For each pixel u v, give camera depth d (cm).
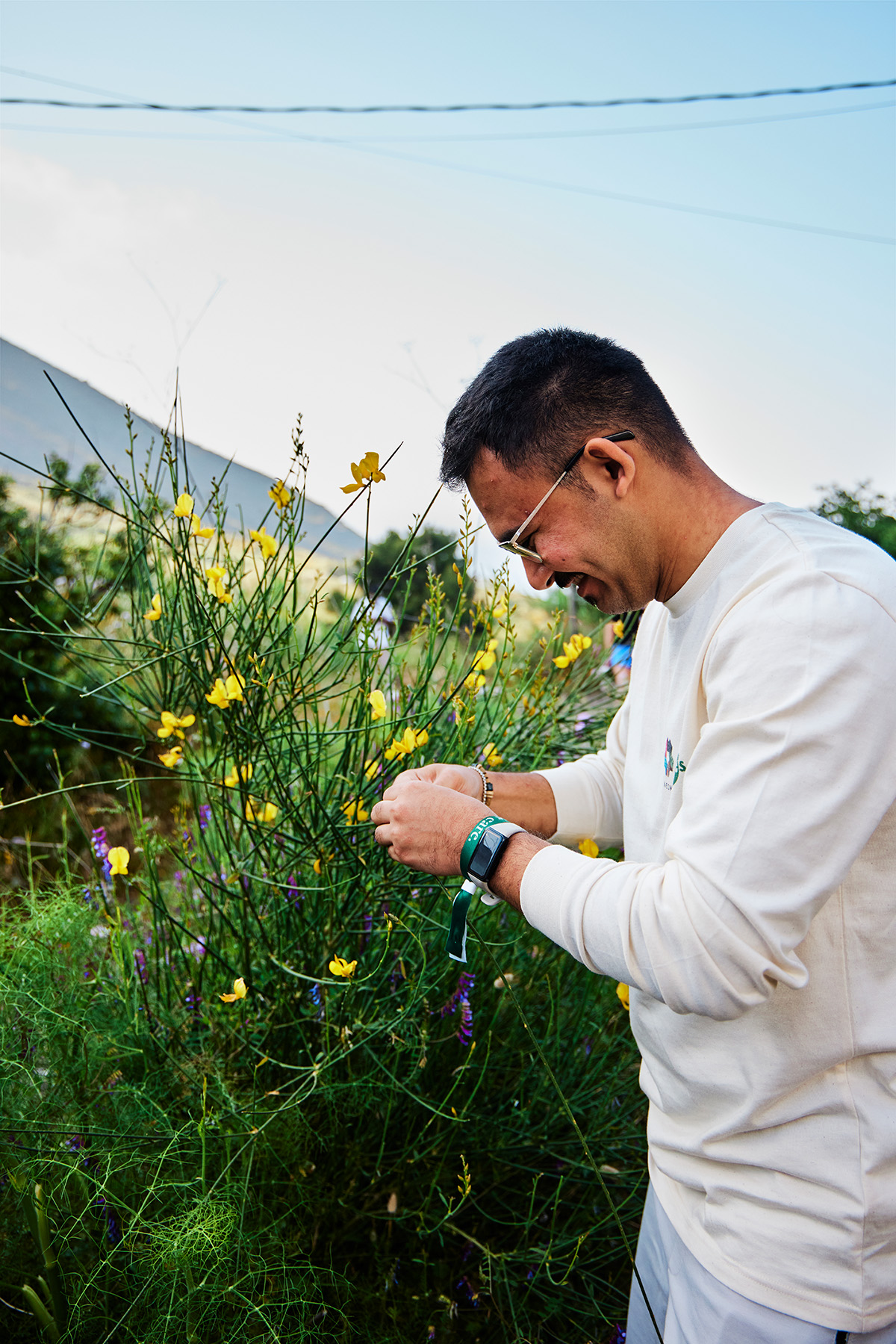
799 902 69
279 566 126
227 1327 105
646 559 91
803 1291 81
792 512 84
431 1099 140
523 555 97
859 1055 79
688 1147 90
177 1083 131
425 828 93
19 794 273
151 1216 115
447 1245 140
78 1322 99
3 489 279
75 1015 135
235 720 126
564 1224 146
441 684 148
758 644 74
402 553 122
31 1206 97
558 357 89
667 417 91
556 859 85
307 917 142
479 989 149
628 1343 116
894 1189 79
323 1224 134
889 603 72
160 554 143
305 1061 140
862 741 69
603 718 191
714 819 72
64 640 169
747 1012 78
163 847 181
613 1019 166
